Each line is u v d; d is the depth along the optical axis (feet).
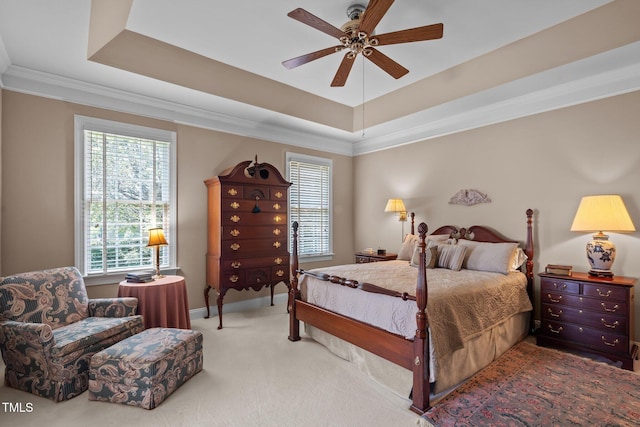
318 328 9.66
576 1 7.73
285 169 15.87
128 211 11.60
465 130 13.56
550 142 11.19
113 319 8.52
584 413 6.56
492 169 12.69
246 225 12.79
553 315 9.84
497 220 12.52
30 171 9.81
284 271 13.84
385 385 7.71
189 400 7.05
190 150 12.92
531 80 10.33
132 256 11.66
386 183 16.89
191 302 12.89
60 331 7.72
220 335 10.98
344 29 7.45
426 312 6.89
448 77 11.65
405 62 10.78
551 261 11.14
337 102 14.71
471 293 8.25
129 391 6.83
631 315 8.91
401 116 13.79
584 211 9.50
